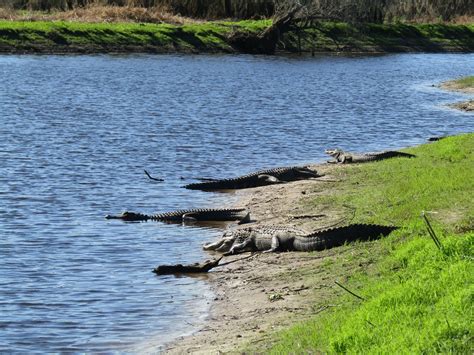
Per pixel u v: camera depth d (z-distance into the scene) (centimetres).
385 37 13775
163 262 2695
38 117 5991
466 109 7125
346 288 2128
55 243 2894
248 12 13725
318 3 12462
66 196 3641
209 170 4325
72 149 4797
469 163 3609
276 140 5312
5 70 9000
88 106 6669
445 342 1567
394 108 7169
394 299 1841
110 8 12475
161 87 8212
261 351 1838
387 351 1585
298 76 9844
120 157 4606
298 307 2133
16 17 11562
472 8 16438
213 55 11731
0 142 4938
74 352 1964
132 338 2052
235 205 3475
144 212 3403
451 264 1966
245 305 2236
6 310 2231
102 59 10525
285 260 2602
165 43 11688
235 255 2755
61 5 12850
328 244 2638
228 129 5716
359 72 10544
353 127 5969
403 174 3562
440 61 12375
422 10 15875
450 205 2756
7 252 2767
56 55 10638
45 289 2406
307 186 3697
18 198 3566
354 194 3366
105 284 2461
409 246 2270
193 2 13438
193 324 2134
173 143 5103
